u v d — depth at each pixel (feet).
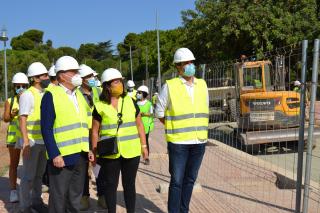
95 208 22.20
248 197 23.45
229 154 36.37
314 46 15.96
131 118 18.28
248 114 38.78
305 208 16.96
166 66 181.88
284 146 35.58
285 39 77.10
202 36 85.61
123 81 18.38
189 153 18.78
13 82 23.27
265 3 80.33
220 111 45.42
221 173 29.27
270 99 36.22
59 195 16.67
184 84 18.65
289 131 34.53
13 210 22.06
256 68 43.93
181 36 93.97
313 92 16.19
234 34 80.07
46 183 23.90
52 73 21.90
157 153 40.01
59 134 16.65
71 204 17.30
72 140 16.72
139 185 27.14
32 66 20.67
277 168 29.50
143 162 35.50
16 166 23.63
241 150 39.42
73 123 16.83
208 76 32.81
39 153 20.27
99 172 21.15
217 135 44.91
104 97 18.10
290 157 34.86
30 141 20.08
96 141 18.24
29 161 20.16
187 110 18.37
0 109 106.83
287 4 80.94
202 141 18.61
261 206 21.65
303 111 16.61
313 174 30.22
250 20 77.66
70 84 17.10
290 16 77.30
